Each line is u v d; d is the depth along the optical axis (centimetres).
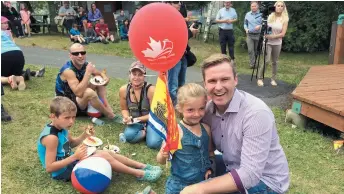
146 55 257
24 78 618
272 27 652
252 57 866
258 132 208
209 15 1229
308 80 566
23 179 320
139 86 403
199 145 246
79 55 435
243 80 727
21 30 1214
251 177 205
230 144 225
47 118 462
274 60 677
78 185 291
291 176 347
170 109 244
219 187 207
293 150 401
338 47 738
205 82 219
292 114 472
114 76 729
